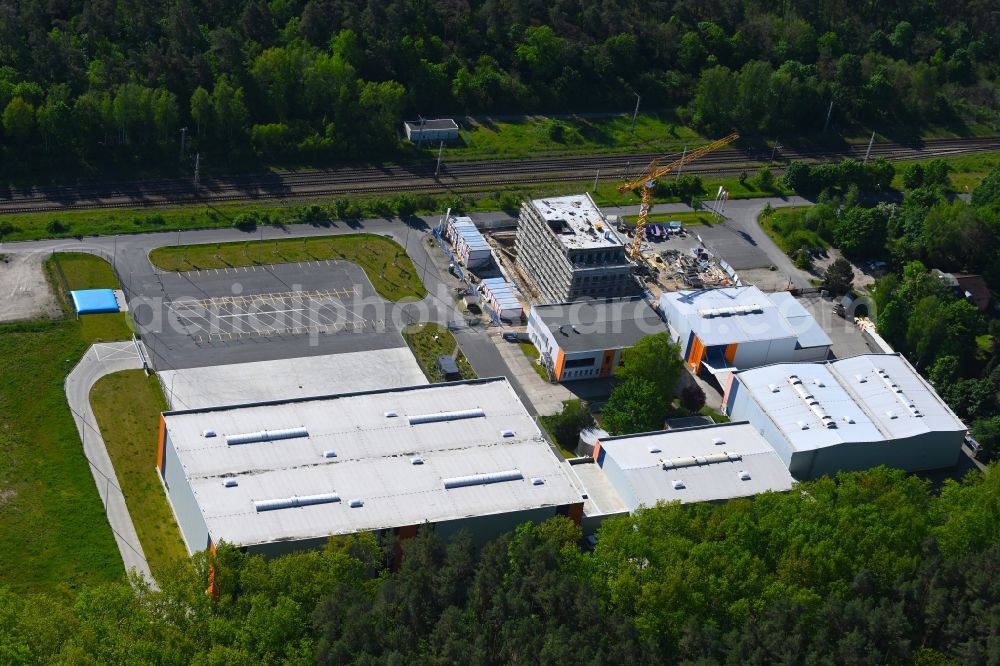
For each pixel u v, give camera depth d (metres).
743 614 195.00
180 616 185.00
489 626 188.12
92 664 170.88
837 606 194.12
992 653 183.12
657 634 192.38
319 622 184.12
